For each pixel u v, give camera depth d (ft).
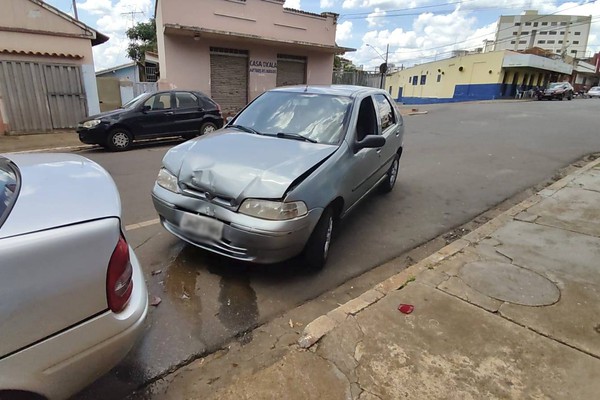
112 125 30.30
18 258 4.94
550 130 40.65
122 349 6.05
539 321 9.30
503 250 13.00
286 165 10.84
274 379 7.57
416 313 9.56
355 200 14.14
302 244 10.69
